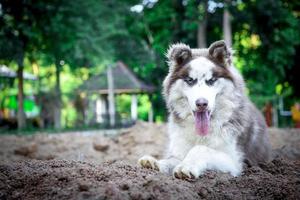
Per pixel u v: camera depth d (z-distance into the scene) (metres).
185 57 6.82
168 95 6.94
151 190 4.77
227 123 6.57
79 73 36.78
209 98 6.25
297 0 31.72
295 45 31.84
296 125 24.75
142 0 37.31
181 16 34.81
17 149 11.77
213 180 5.60
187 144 6.71
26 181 5.20
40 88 35.75
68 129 29.45
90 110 40.34
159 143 13.23
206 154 6.05
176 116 6.84
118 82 39.06
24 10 26.36
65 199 4.62
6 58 26.98
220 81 6.49
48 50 28.73
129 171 5.74
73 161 6.28
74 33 27.88
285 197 5.36
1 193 4.99
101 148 12.84
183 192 4.89
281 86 35.22
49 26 27.02
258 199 5.22
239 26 31.69
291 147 10.18
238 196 5.23
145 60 36.88
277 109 34.00
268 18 29.44
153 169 6.15
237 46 32.38
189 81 6.52
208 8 30.91
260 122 7.72
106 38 31.28
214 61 6.70
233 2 28.59
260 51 31.41
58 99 33.09
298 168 6.80
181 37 34.19
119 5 32.16
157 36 36.44
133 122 36.56
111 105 36.59
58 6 27.09
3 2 25.97
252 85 30.58
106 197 4.55
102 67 37.12
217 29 33.56
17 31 27.19
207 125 6.40
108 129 31.02
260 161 7.40
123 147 13.36
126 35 35.28
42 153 11.73
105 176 5.32
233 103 6.61
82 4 27.64
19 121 29.11
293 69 34.09
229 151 6.51
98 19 29.19
